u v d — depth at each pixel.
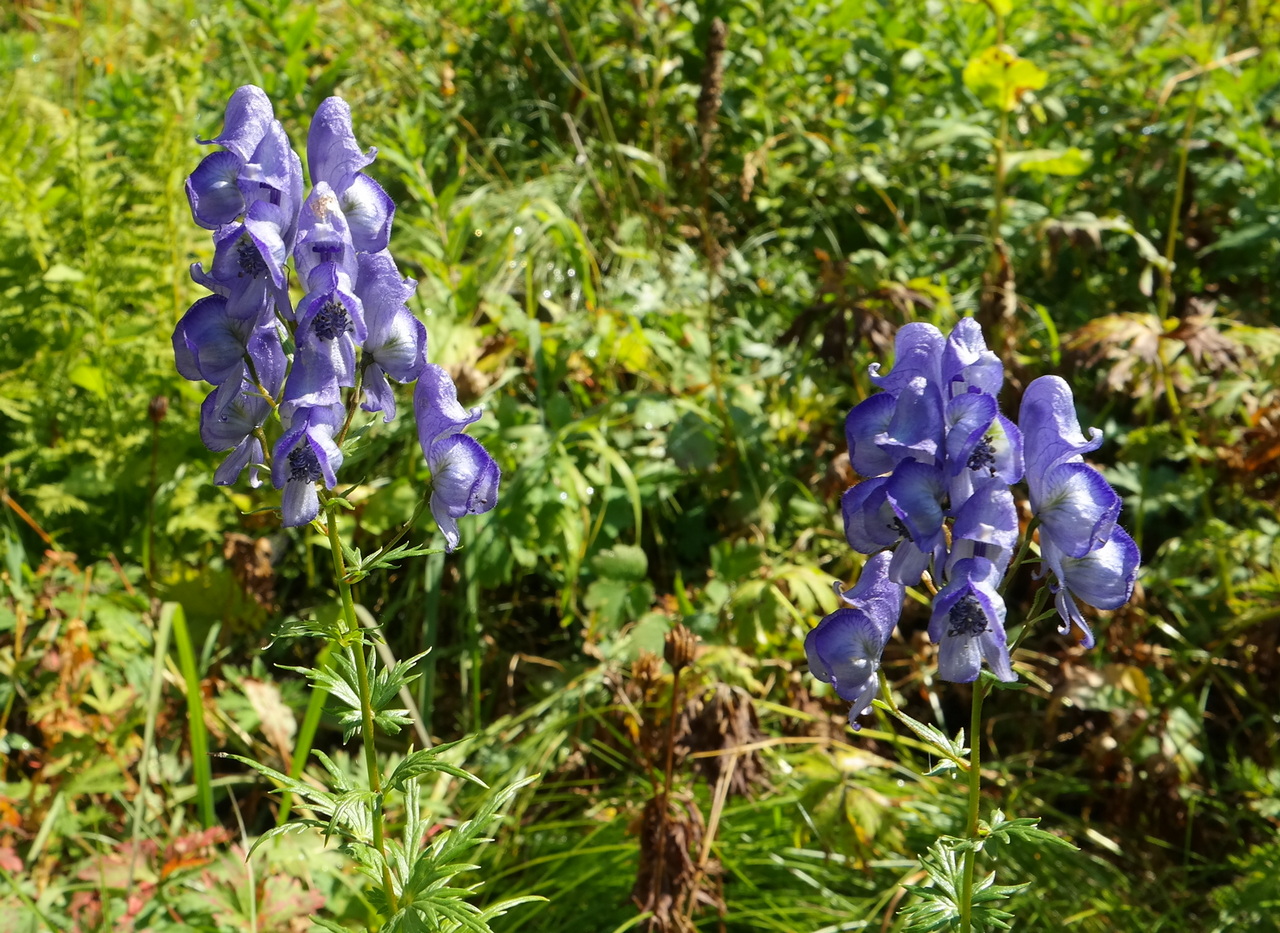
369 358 0.44
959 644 0.40
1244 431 0.80
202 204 0.42
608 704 0.76
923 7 1.28
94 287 0.90
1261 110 1.05
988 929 0.48
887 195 1.16
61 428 0.88
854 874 0.68
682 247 1.07
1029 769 0.76
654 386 0.96
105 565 0.80
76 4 1.38
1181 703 0.75
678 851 0.62
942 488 0.40
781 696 0.77
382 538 0.86
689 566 0.89
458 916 0.45
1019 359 0.88
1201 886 0.72
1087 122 1.17
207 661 0.76
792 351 0.97
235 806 0.69
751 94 1.19
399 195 1.13
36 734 0.75
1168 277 0.92
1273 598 0.76
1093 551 0.41
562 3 1.26
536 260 1.06
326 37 1.33
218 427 0.44
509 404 0.87
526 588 0.89
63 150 0.97
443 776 0.73
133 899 0.61
